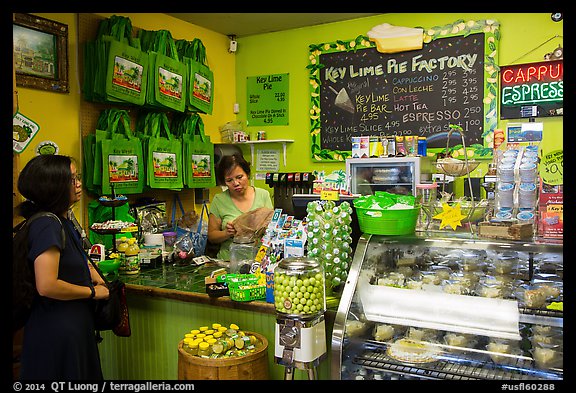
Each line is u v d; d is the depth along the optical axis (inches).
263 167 200.1
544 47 152.2
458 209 84.8
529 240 74.0
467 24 161.5
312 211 87.8
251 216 127.1
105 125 135.8
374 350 76.7
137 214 143.0
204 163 163.8
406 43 170.4
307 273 75.2
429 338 75.7
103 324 89.4
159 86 142.4
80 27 133.8
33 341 79.4
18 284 78.1
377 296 78.4
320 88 187.2
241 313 93.7
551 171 79.8
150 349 105.4
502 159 81.0
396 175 147.6
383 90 176.6
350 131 183.0
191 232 136.7
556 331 68.1
